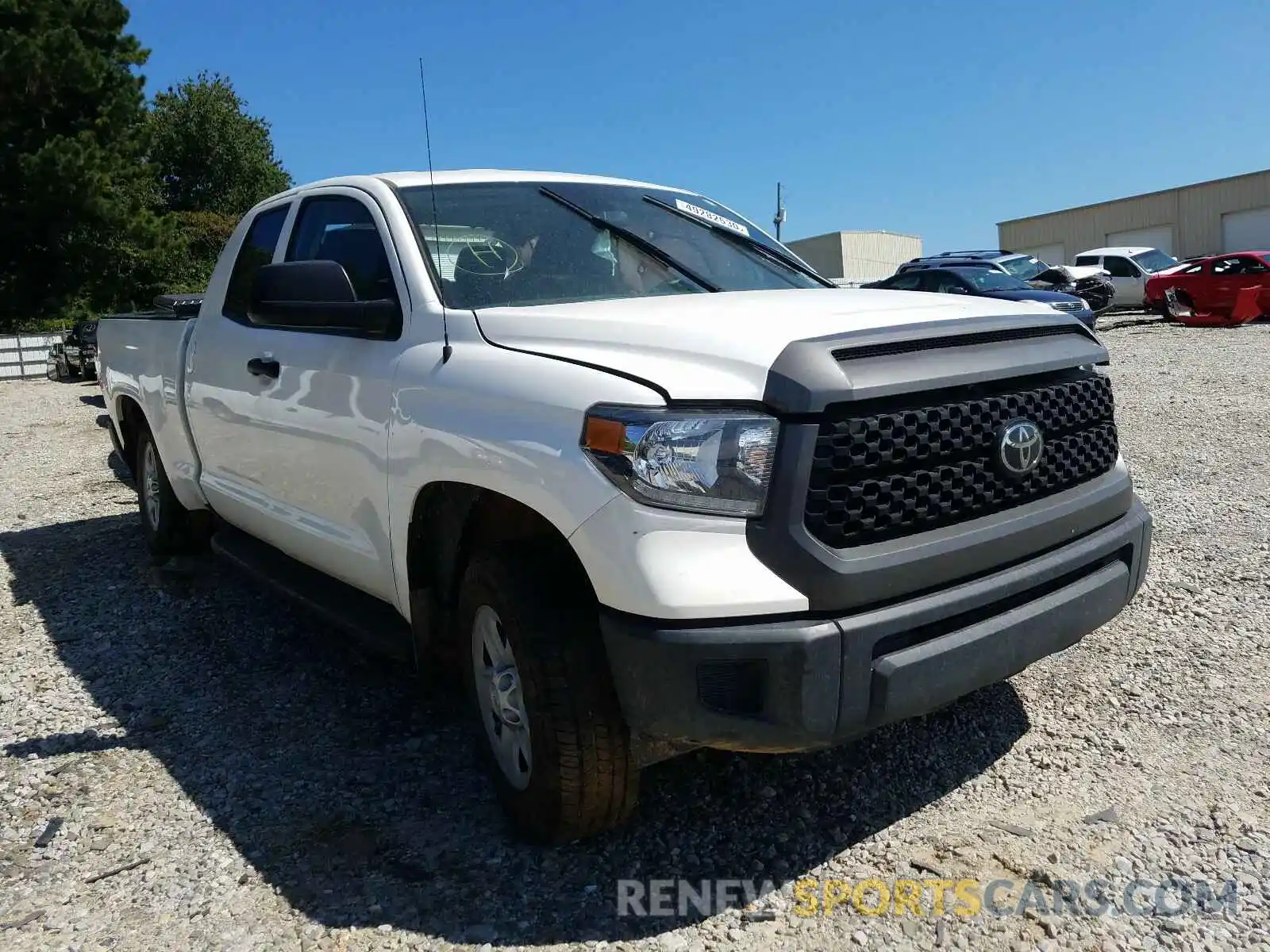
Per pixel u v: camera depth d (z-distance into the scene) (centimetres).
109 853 307
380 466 338
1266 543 540
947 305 315
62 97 3030
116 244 3164
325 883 289
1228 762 331
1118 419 958
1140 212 4103
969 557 270
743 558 248
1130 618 451
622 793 287
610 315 300
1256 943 250
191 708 407
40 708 411
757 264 418
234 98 5297
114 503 773
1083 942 253
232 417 450
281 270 355
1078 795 317
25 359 2102
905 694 255
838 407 254
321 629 487
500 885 285
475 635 312
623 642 254
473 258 358
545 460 268
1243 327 1952
